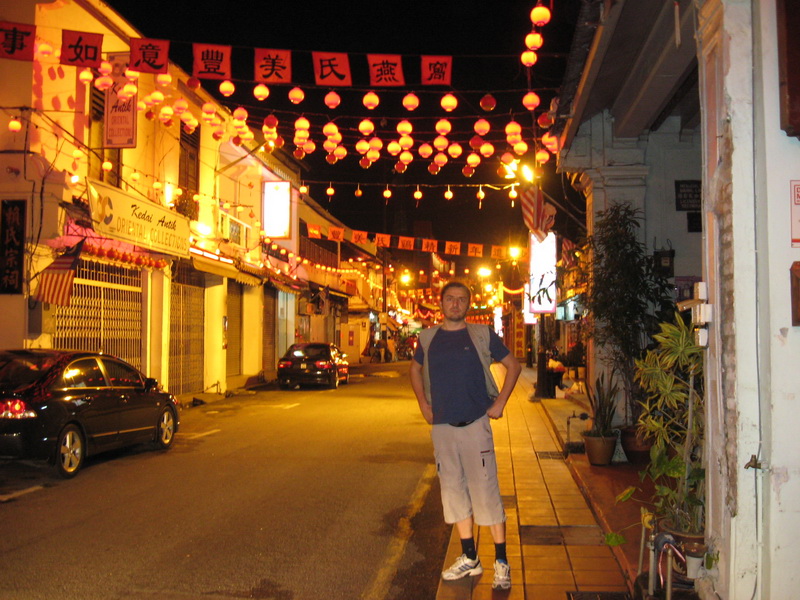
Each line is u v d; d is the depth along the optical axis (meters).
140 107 13.34
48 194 12.00
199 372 19.94
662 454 4.96
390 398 19.48
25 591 5.01
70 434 8.90
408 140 11.29
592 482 8.07
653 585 4.34
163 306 16.92
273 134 11.64
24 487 8.34
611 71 8.84
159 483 8.60
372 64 8.41
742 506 3.78
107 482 8.65
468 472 5.14
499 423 14.18
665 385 5.35
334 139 11.45
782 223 3.72
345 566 5.71
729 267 3.94
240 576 5.41
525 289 21.27
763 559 3.72
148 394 10.66
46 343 12.48
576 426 12.48
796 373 3.67
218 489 8.29
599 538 6.27
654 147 10.80
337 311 40.78
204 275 20.38
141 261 15.09
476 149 11.42
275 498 7.88
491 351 5.21
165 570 5.50
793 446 3.66
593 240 9.94
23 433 8.34
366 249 45.03
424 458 10.45
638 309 9.34
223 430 13.23
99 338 14.67
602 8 6.83
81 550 5.96
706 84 4.37
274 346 27.88
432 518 7.23
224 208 21.30
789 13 3.68
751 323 3.81
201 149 19.53
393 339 54.09
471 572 5.27
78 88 13.39
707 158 4.34
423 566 5.76
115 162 14.91
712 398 4.30
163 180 17.11
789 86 3.65
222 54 8.41
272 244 25.89
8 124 11.99
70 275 11.90
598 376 10.63
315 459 10.27
